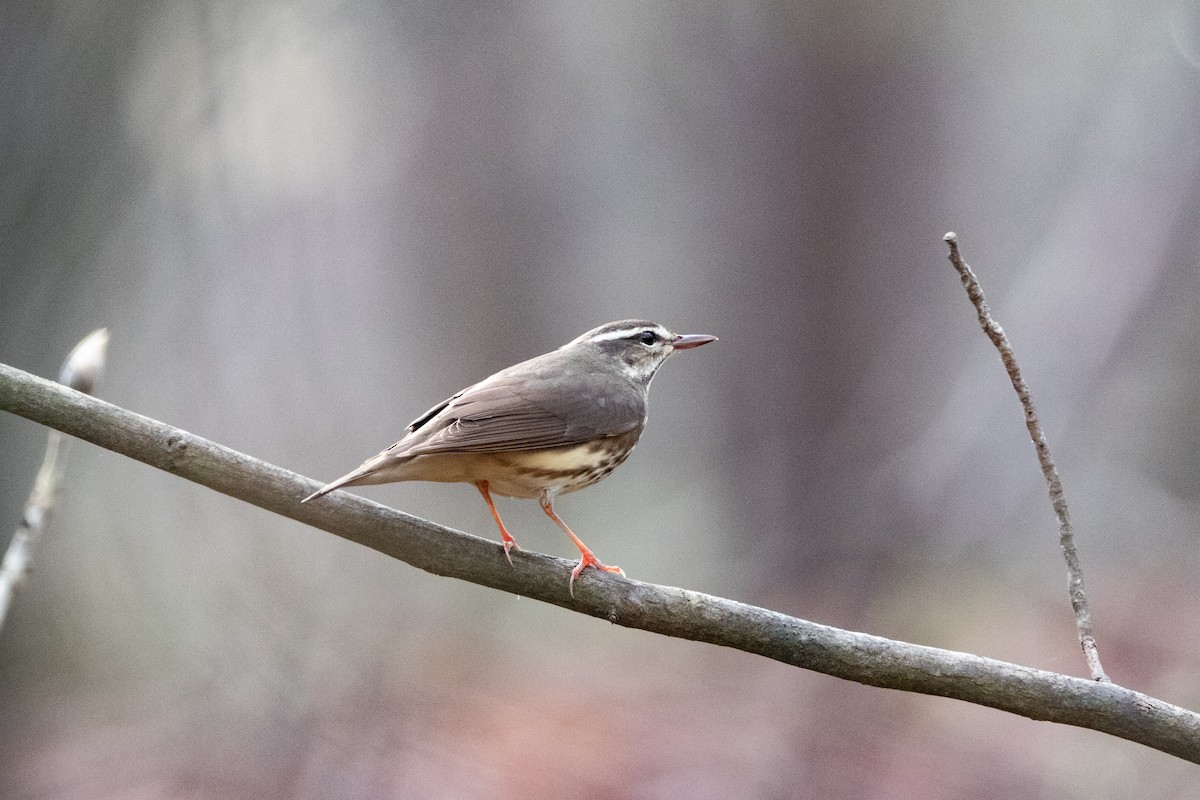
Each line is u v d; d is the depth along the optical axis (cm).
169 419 1798
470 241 2192
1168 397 1830
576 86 2197
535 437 706
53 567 1503
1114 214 1642
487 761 1280
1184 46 1697
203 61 1422
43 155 1183
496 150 2177
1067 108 2019
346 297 2095
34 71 1176
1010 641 1482
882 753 1273
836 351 1833
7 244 1172
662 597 602
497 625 1705
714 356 1977
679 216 2189
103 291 1341
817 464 1803
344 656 1478
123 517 1592
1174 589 1614
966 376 1630
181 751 1318
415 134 2148
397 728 1336
